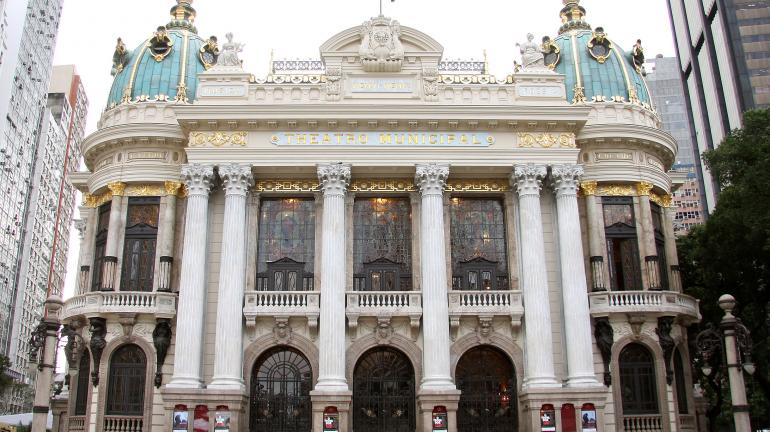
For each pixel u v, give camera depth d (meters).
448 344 34.47
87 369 36.97
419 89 38.09
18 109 97.12
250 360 35.19
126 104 39.97
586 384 33.75
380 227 38.12
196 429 32.50
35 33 101.75
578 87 39.81
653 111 42.28
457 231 38.22
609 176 38.41
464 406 35.69
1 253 96.00
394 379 35.81
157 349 35.19
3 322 99.19
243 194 36.16
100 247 38.59
